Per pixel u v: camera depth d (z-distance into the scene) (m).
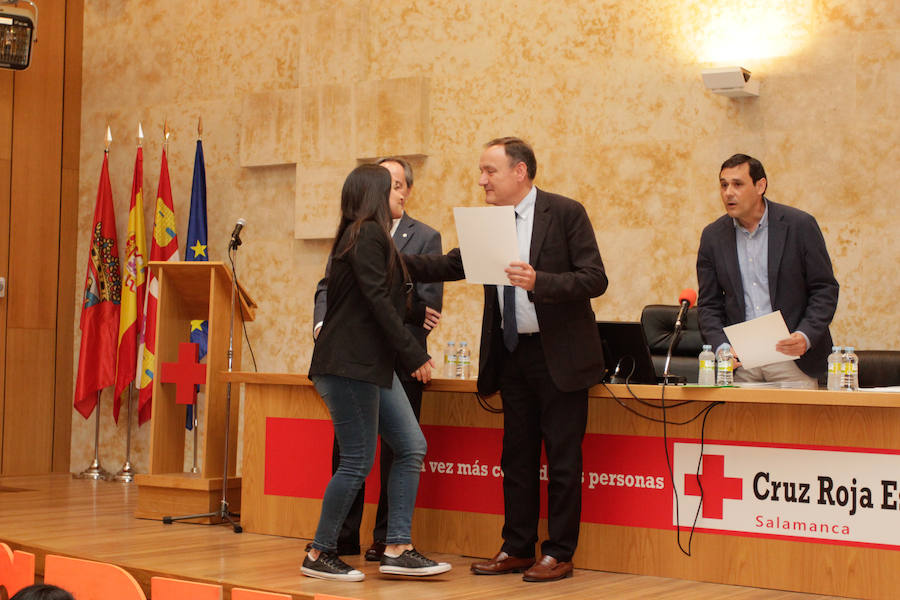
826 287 4.28
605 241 6.33
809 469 3.75
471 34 6.82
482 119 6.75
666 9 6.21
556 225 3.97
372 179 3.86
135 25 8.20
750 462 3.86
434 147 6.91
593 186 6.38
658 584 3.83
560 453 3.91
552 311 3.89
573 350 3.88
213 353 5.41
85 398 7.81
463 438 4.46
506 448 4.06
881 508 3.62
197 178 7.57
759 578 3.82
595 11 6.42
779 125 5.86
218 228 7.73
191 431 7.62
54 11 8.26
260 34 7.65
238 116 7.70
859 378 4.90
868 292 5.59
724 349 4.08
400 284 3.85
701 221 6.07
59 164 8.26
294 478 4.86
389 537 3.85
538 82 6.58
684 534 3.96
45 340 8.15
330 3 7.34
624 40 6.33
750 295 4.41
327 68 7.28
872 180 5.60
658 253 6.18
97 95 8.34
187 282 5.60
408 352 3.71
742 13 5.98
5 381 7.91
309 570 3.83
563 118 6.49
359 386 3.74
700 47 6.10
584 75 6.44
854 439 3.68
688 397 3.87
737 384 3.90
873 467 3.64
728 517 3.88
